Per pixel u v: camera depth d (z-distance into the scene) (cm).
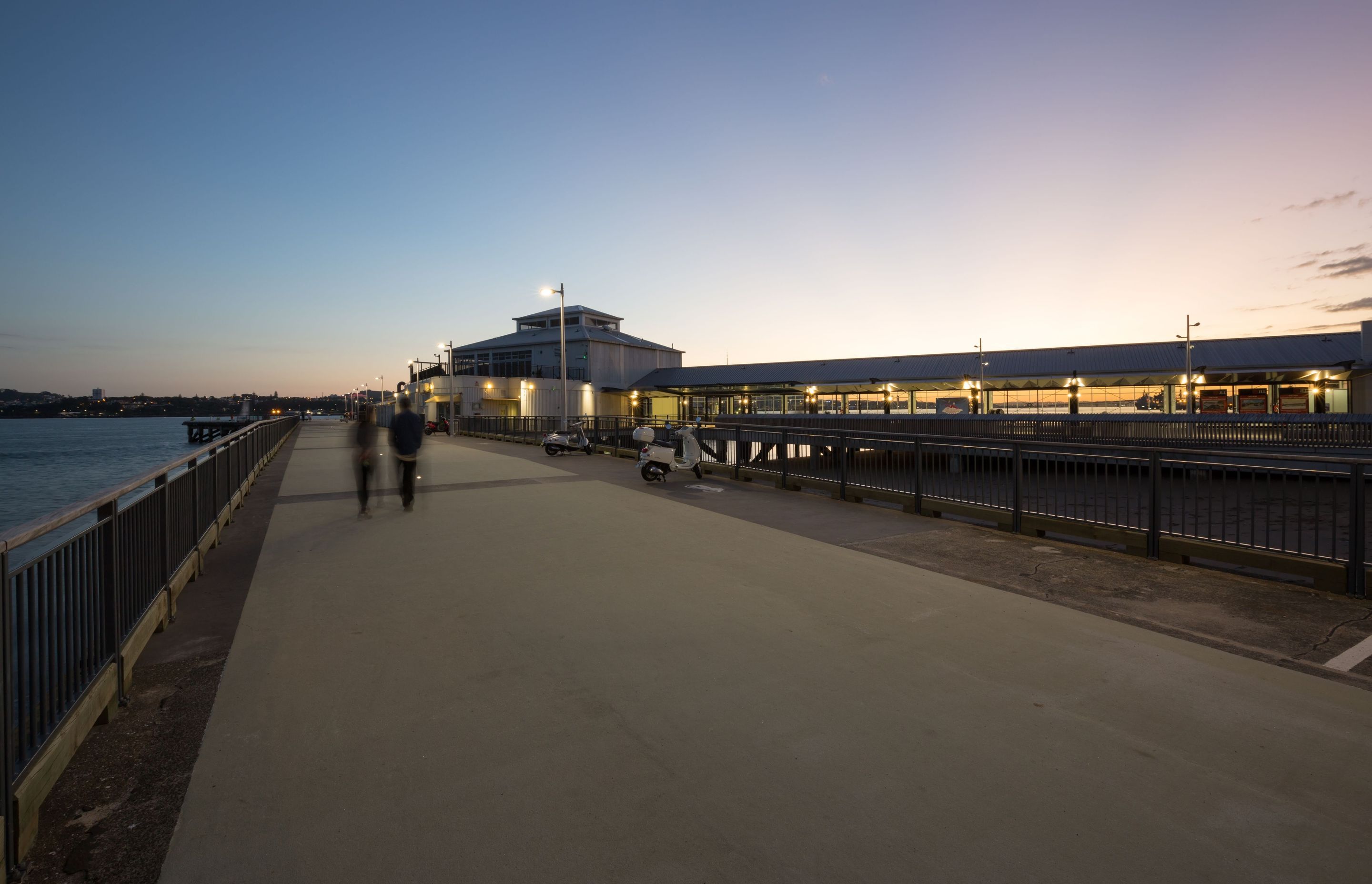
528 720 373
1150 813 290
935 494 1044
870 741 350
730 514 1056
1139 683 423
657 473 1473
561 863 257
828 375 6378
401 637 505
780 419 3894
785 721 371
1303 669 452
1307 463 637
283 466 2012
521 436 3531
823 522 987
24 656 285
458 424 4956
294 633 514
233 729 363
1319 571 632
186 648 491
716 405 6956
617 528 935
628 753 338
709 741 350
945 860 259
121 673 401
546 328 7856
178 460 622
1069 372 5197
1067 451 852
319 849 265
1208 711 386
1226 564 790
